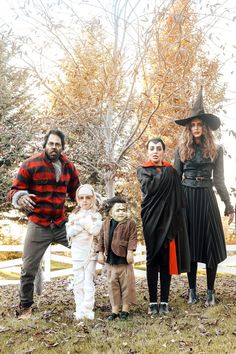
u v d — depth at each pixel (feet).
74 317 16.57
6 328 15.43
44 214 17.22
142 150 28.66
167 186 16.51
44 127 28.53
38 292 18.88
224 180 18.38
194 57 26.30
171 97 25.66
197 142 18.22
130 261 16.12
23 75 36.88
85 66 26.35
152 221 16.53
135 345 13.28
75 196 18.90
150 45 25.38
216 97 27.66
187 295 19.77
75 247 16.71
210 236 17.54
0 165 41.22
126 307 16.16
